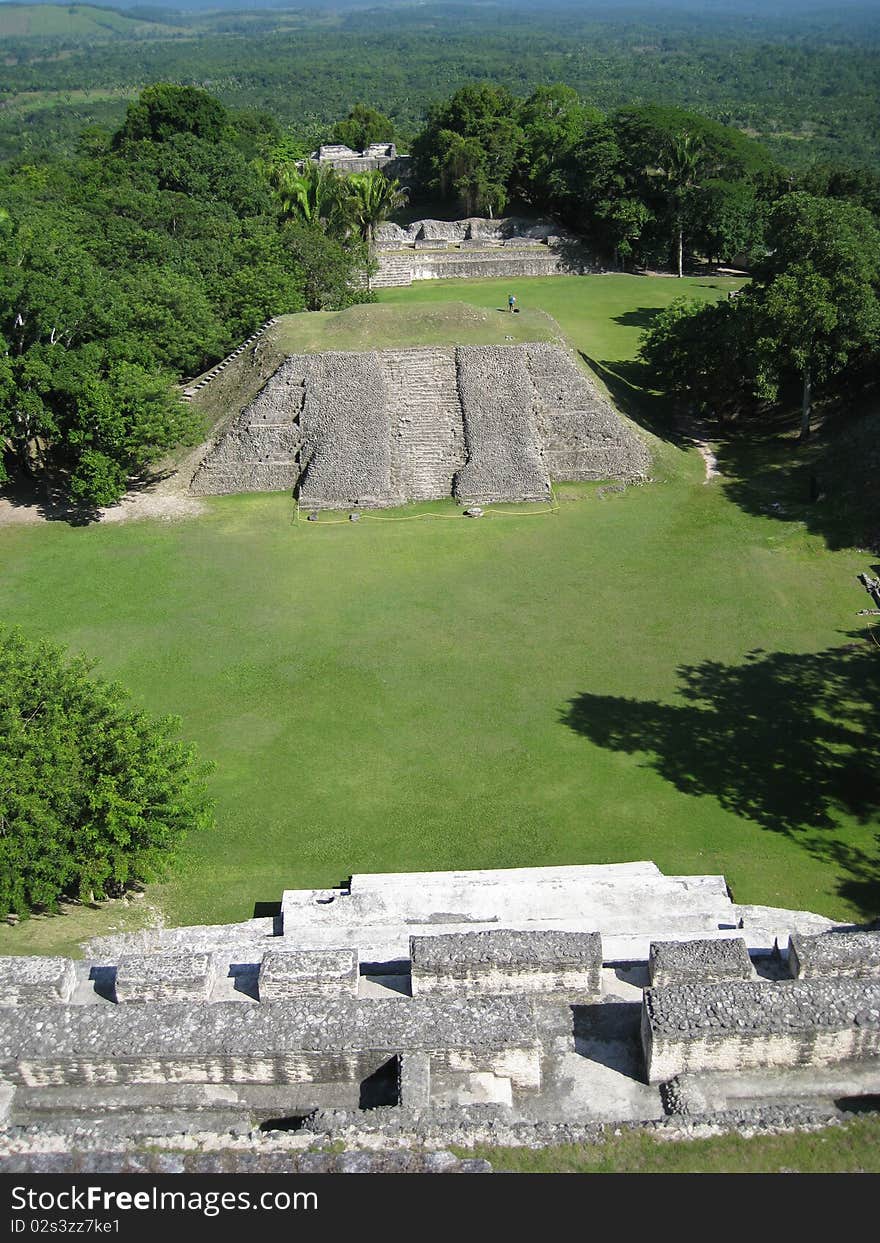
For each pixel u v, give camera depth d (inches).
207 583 1429.6
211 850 931.3
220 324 2090.3
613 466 1732.3
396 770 1035.9
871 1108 550.0
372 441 1710.1
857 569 1417.3
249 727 1109.1
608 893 802.2
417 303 2010.3
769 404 1951.3
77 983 650.2
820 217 1718.8
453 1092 555.2
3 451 1772.9
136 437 1617.9
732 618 1305.4
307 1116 556.4
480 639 1272.1
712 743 1067.9
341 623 1316.4
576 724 1103.0
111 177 2780.5
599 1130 516.4
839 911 842.2
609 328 2498.8
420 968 611.8
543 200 3440.0
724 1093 554.3
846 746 1055.6
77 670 872.9
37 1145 510.3
